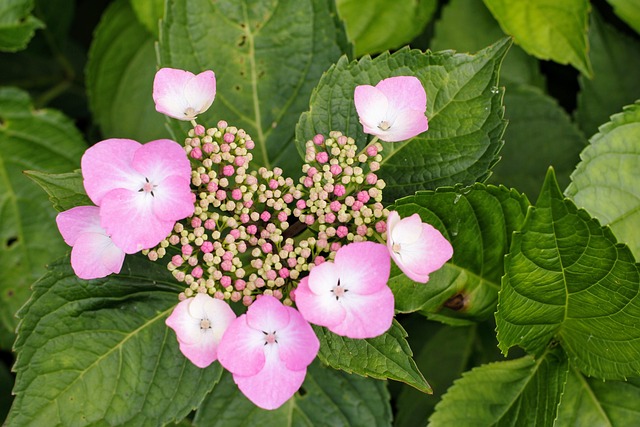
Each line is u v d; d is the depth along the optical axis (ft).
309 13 1.98
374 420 1.98
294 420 1.99
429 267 1.69
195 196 1.77
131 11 2.38
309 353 1.66
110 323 1.86
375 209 1.75
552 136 2.17
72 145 2.37
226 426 1.98
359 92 1.76
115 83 2.38
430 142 1.85
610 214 1.94
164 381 1.86
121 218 1.70
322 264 1.65
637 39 2.28
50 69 2.69
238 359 1.67
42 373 1.83
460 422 1.94
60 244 2.31
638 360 1.88
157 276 1.87
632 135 1.95
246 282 1.79
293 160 1.98
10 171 2.33
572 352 1.94
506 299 1.81
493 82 1.83
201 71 1.98
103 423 1.84
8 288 2.29
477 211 1.81
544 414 1.88
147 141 2.35
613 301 1.82
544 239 1.75
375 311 1.66
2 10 2.35
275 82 1.99
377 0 2.23
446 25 2.24
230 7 1.98
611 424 1.94
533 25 2.13
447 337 2.11
